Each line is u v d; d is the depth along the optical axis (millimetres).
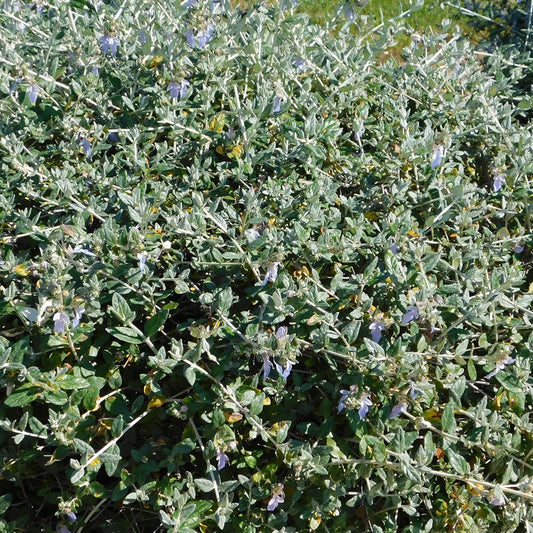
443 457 716
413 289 761
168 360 675
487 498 705
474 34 1558
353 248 791
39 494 729
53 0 1119
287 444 673
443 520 692
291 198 831
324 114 973
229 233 760
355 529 716
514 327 762
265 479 687
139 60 958
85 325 701
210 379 716
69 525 686
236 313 765
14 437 660
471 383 753
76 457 733
